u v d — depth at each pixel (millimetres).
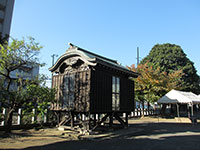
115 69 11805
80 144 7887
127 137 9797
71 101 10898
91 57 11023
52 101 10938
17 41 9523
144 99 23734
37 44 10211
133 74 13727
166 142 8438
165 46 34438
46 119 12891
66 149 6930
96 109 10094
